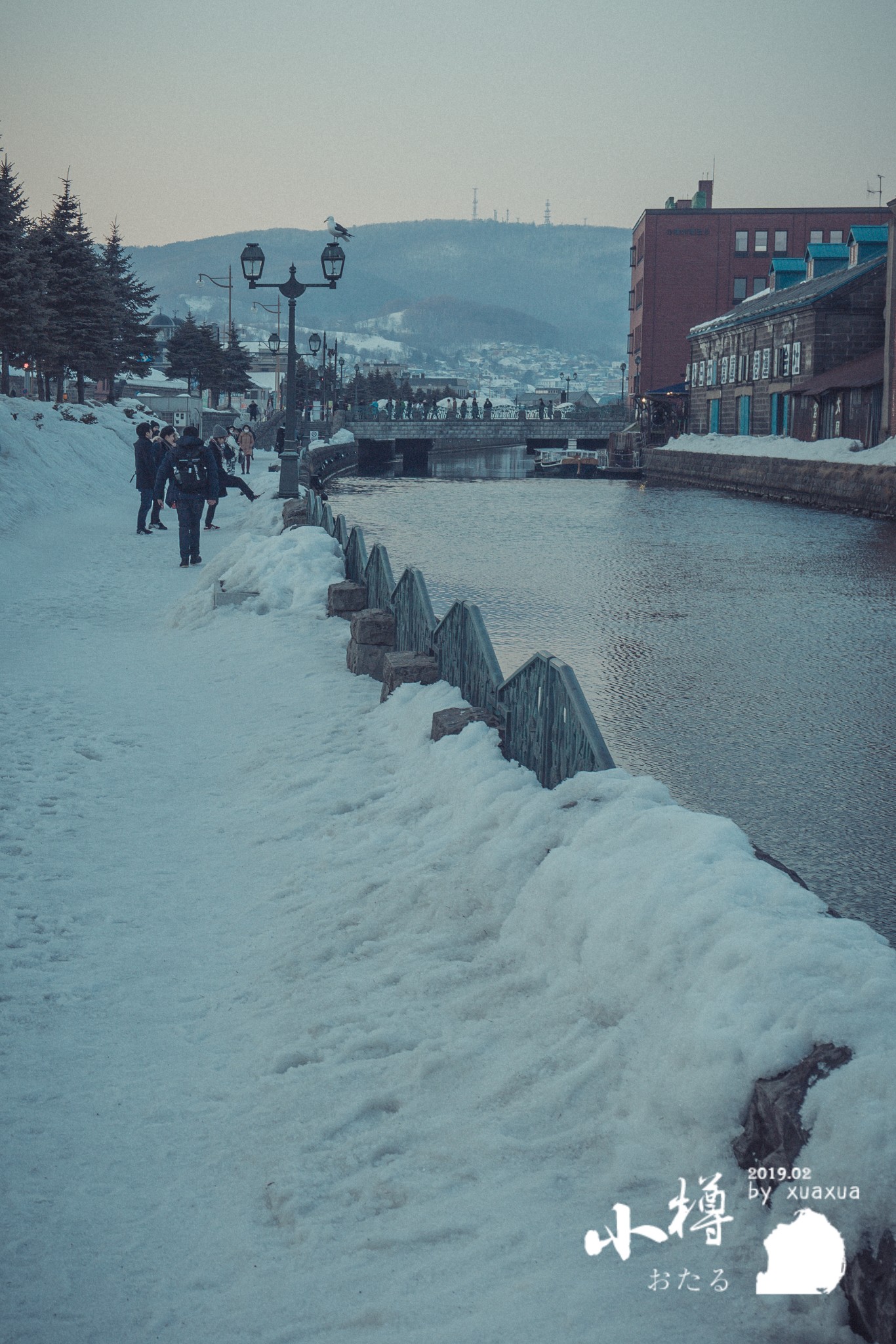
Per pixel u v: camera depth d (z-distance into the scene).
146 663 11.34
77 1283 2.93
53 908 5.45
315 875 5.62
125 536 23.70
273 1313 2.77
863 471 40.41
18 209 49.44
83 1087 3.89
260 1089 3.81
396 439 103.38
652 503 46.06
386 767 7.08
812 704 10.73
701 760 8.79
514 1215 2.94
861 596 18.67
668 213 104.50
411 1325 2.64
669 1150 2.99
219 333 115.19
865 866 6.56
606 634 14.77
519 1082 3.49
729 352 70.38
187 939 5.14
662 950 3.51
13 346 52.34
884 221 105.00
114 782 7.53
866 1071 2.63
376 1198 3.15
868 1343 2.41
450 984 4.23
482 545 27.58
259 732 8.48
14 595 15.60
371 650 9.79
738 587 19.83
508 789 5.70
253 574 13.22
